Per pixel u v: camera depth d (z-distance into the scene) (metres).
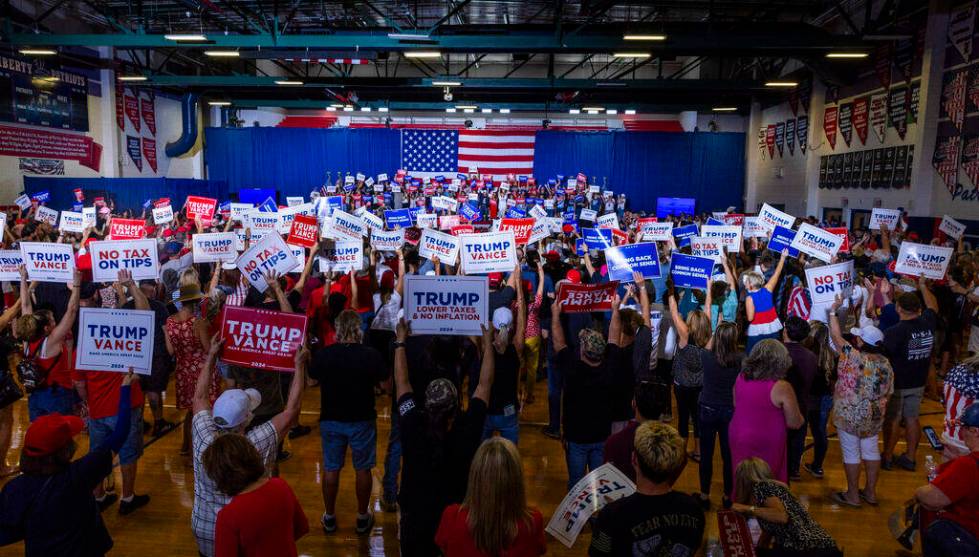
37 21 16.62
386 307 6.76
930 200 16.06
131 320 3.97
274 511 2.82
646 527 2.67
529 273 8.62
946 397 4.23
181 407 6.18
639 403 3.86
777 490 3.20
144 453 6.55
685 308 8.11
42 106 20.20
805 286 8.39
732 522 2.76
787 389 4.28
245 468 2.80
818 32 15.55
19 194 19.30
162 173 27.53
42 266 6.23
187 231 13.41
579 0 16.89
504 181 30.78
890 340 6.21
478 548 2.60
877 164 18.61
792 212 24.84
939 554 3.31
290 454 6.64
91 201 21.36
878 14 17.34
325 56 17.80
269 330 3.86
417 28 16.56
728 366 5.02
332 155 31.25
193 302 5.93
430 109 28.89
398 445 5.25
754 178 29.16
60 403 5.55
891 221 12.08
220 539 2.72
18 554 4.71
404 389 3.57
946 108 15.43
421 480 3.34
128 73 22.81
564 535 2.86
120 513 5.30
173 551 4.79
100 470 3.21
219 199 29.12
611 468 3.12
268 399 5.39
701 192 30.56
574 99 28.80
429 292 4.27
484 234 6.41
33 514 2.97
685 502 2.75
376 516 5.34
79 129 22.00
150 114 26.39
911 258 7.95
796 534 3.04
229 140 30.91
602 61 29.83
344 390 4.75
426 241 7.67
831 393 6.10
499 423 5.02
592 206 28.77
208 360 3.73
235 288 7.41
